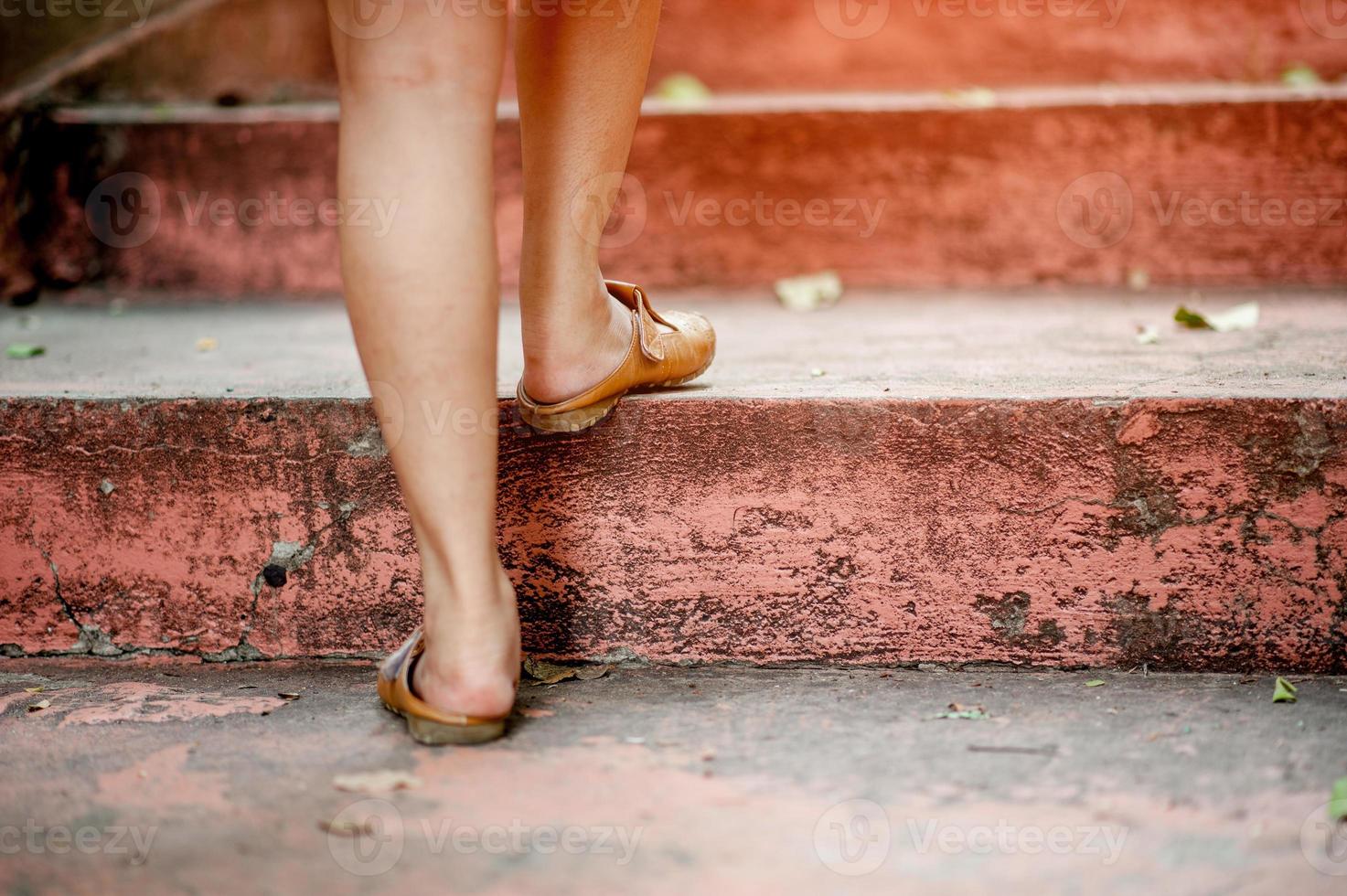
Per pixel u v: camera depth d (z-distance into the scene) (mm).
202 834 1627
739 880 1571
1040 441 1854
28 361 2137
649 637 1906
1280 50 2875
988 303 2424
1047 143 2486
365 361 1698
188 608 1937
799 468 1875
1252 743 1720
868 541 1879
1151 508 1852
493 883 1571
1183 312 2207
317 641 1932
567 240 1810
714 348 1975
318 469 1906
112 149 2596
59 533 1935
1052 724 1761
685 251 2555
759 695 1832
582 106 1789
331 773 1703
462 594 1725
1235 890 1556
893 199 2521
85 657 1948
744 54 3072
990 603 1877
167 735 1774
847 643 1893
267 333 2322
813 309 2418
